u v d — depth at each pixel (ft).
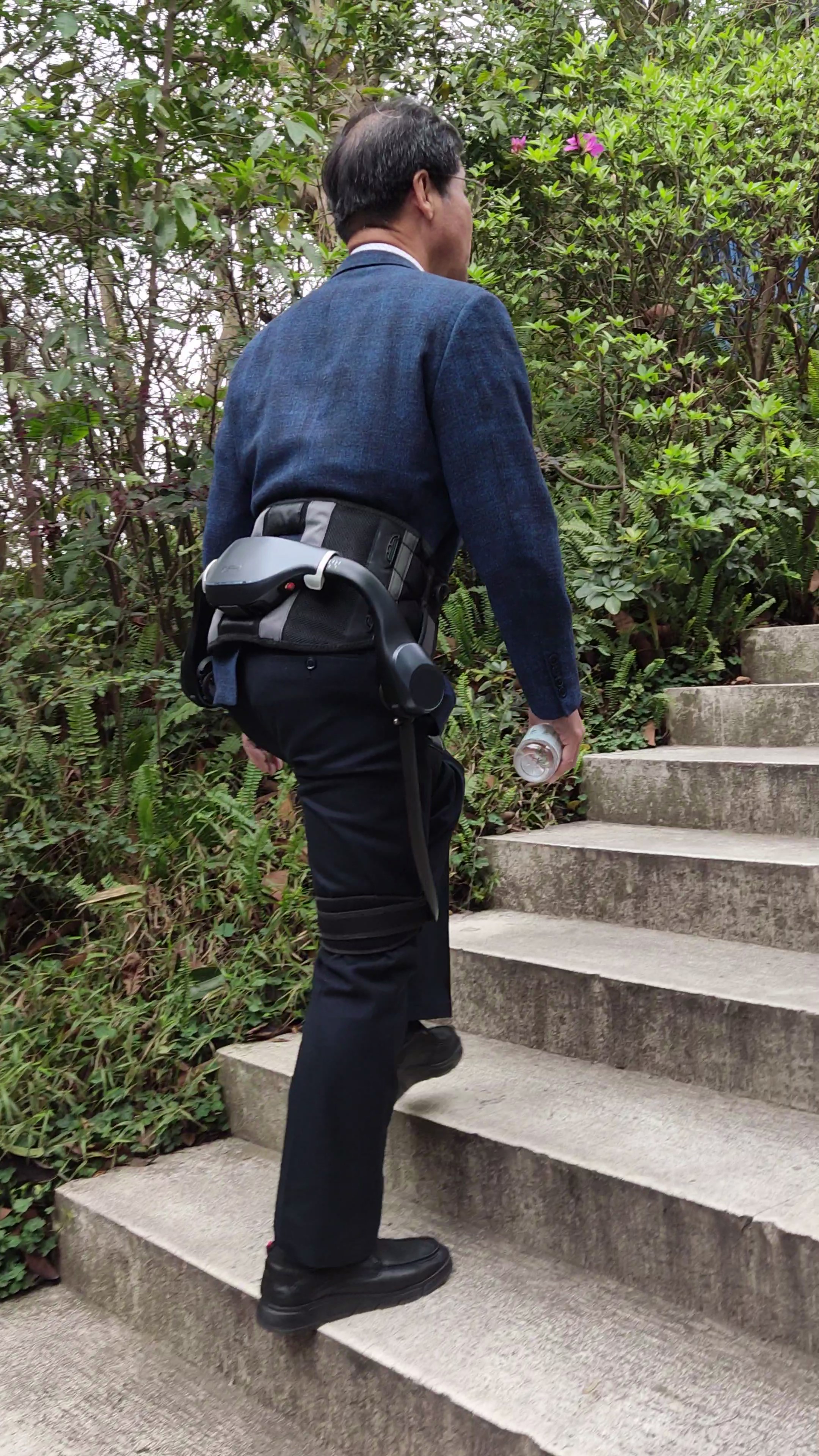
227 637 5.51
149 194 12.10
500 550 5.21
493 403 5.19
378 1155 5.51
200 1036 8.28
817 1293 4.99
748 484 12.87
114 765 10.70
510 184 15.21
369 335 5.42
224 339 12.59
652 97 13.84
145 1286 6.64
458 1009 8.16
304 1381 5.65
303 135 11.47
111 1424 5.83
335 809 5.37
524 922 9.05
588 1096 6.79
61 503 11.76
